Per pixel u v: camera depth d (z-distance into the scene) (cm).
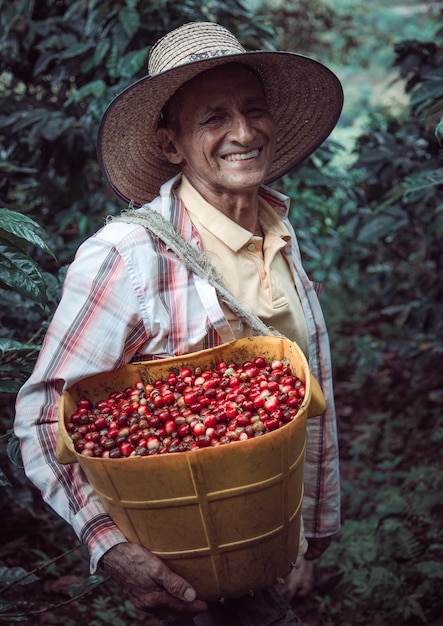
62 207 355
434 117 247
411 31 1115
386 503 347
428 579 297
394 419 450
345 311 571
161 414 164
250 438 151
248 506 154
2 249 184
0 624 237
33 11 365
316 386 167
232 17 350
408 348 440
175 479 148
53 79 338
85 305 174
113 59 314
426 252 447
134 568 162
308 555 219
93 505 171
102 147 194
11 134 349
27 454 177
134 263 175
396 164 371
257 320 182
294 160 221
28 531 316
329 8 635
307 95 204
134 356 184
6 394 328
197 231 186
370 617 291
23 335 285
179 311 179
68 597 289
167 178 211
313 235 428
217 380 174
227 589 164
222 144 181
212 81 179
